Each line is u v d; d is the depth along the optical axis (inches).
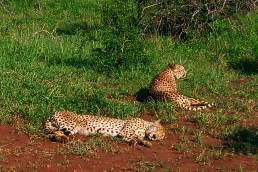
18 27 1162.6
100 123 639.8
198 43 1091.9
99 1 1435.8
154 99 767.7
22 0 1392.7
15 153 581.3
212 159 602.2
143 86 830.5
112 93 788.6
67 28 1200.2
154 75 890.1
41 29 1165.7
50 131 631.8
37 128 639.8
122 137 636.7
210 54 1045.2
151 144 622.5
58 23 1240.8
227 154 614.5
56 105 699.4
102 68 895.1
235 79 919.0
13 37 1040.8
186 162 590.9
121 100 767.7
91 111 701.9
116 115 699.4
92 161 577.3
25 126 644.7
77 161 574.9
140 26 1090.1
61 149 595.2
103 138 635.5
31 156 579.5
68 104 708.7
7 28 1131.3
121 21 914.7
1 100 701.3
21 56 927.0
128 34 911.0
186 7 1125.1
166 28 1138.7
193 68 945.5
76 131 634.2
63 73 852.6
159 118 705.6
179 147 624.1
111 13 925.2
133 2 979.3
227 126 692.7
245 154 617.6
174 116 708.7
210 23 1116.5
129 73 883.4
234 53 1053.2
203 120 698.2
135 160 586.6
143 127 641.0
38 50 977.5
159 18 1125.7
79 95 745.6
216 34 1107.9
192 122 704.4
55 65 894.4
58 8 1374.3
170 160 593.0
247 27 1130.0
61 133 619.5
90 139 622.5
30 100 707.4
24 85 762.2
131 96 794.2
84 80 829.8
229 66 1000.9
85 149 594.6
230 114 739.4
